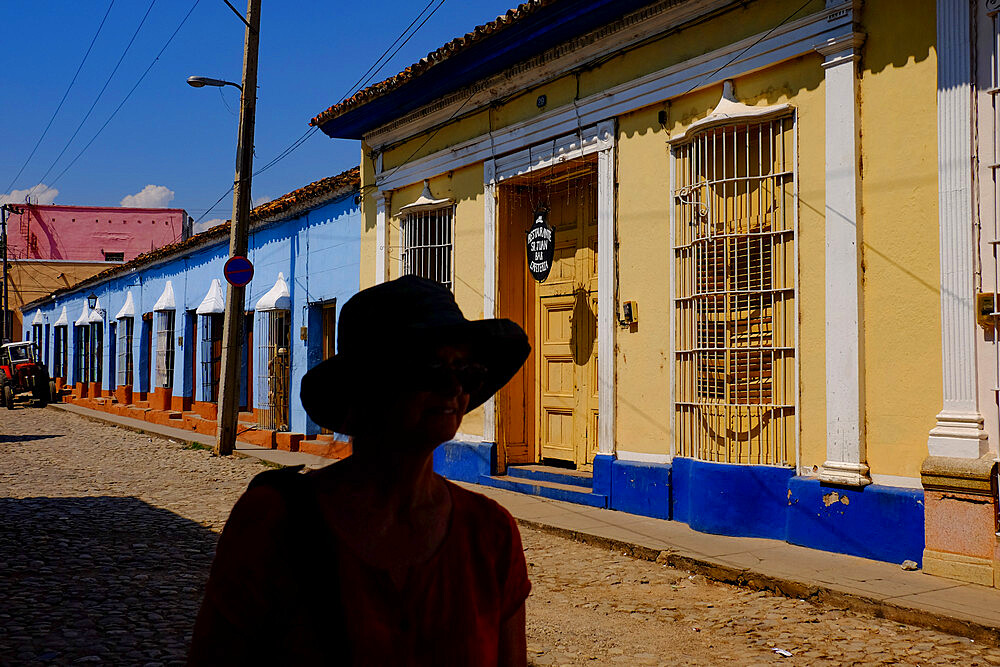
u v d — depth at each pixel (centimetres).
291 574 131
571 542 766
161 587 607
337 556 134
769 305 749
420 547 142
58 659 455
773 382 742
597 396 993
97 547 733
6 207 3684
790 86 739
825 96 708
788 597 590
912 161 651
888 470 660
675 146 830
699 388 794
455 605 143
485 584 150
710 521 757
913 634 507
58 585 605
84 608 550
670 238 838
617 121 904
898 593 557
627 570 667
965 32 613
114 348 2714
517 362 153
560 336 1059
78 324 2986
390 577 137
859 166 686
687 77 818
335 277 1445
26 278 3734
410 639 137
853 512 670
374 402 139
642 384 868
